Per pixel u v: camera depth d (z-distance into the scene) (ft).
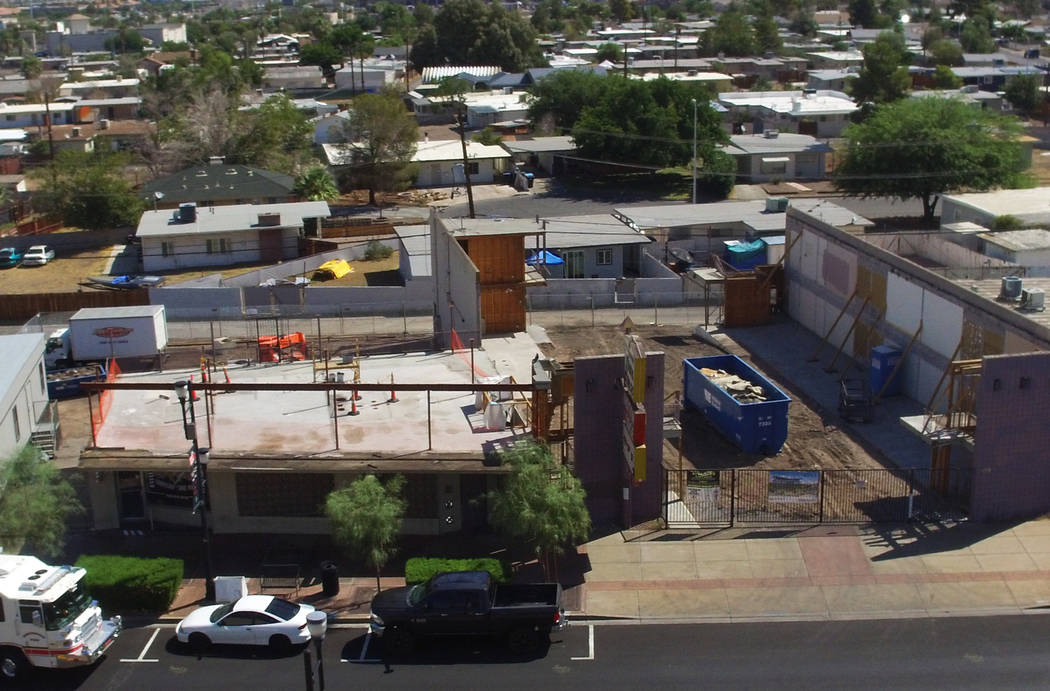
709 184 293.43
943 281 131.13
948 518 106.32
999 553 99.81
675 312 191.83
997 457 103.91
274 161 312.50
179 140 314.96
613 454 107.04
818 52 608.19
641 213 231.91
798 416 136.15
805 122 367.66
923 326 136.46
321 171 279.28
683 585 96.48
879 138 257.75
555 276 211.41
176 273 231.30
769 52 613.11
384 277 220.02
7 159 368.27
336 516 91.97
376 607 87.10
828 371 152.05
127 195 264.72
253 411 117.08
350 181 297.12
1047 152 351.46
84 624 84.89
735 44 612.29
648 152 308.40
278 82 547.49
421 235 219.41
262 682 83.56
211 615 90.12
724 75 488.44
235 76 476.54
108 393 122.21
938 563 98.48
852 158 261.03
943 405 131.44
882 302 146.82
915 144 251.19
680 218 226.17
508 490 95.96
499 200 294.87
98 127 414.62
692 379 136.87
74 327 160.04
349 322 189.78
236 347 165.99
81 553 105.19
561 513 93.40
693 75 482.28
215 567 102.06
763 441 123.34
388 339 172.96
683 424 133.28
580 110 360.89
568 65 548.72
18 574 85.25
